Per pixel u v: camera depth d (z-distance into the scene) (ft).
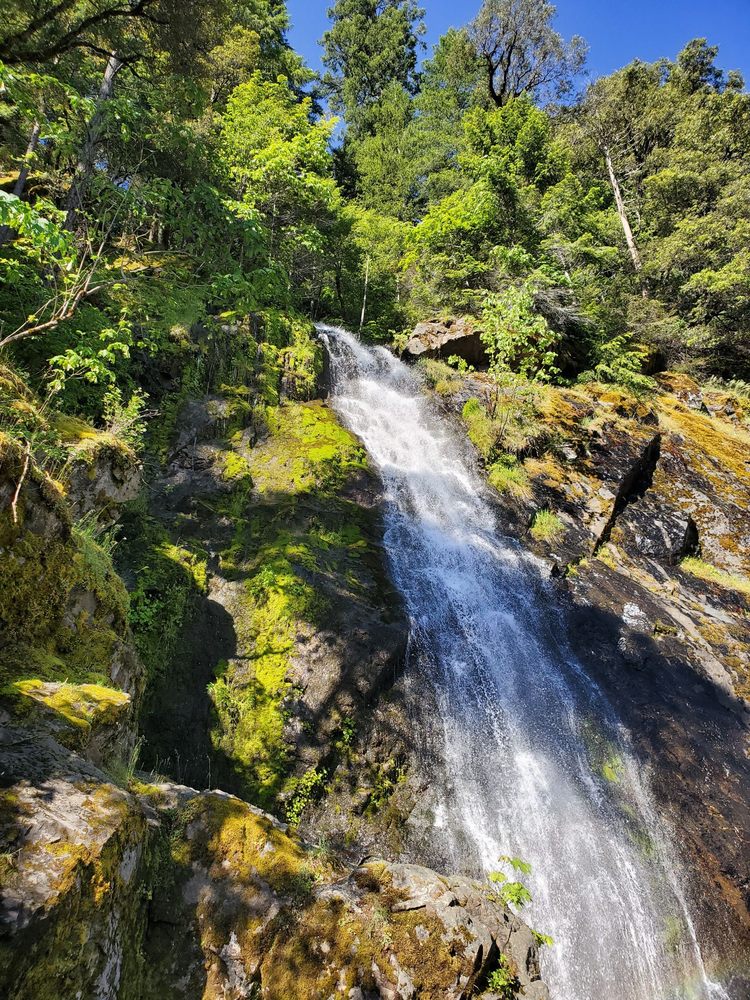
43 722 8.93
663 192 76.64
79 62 28.30
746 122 84.84
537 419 38.65
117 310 24.61
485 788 18.49
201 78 31.48
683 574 33.68
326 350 37.99
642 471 39.32
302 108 45.91
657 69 100.17
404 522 27.02
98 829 7.65
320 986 9.11
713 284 59.57
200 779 16.01
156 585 19.29
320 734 17.39
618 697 23.80
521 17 87.71
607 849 18.25
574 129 91.04
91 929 6.97
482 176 55.83
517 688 22.13
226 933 9.44
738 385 59.36
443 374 41.65
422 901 10.50
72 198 23.36
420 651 20.94
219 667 18.38
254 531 22.99
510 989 9.81
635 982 15.74
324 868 11.13
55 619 11.28
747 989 16.60
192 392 27.71
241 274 26.45
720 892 18.30
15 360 19.12
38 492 11.25
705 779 21.59
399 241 67.10
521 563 28.76
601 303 57.77
